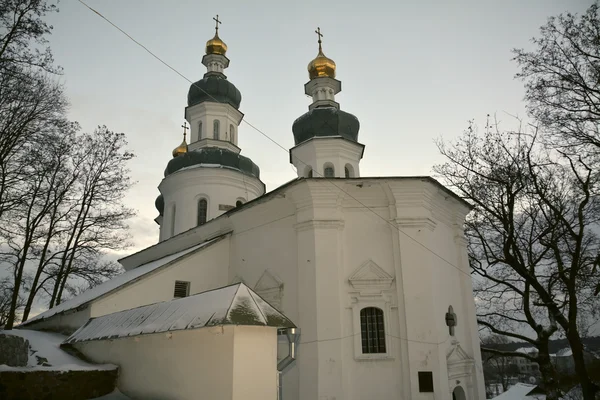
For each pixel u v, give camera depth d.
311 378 15.11
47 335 16.97
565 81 14.84
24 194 18.00
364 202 17.44
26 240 21.97
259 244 19.08
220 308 9.58
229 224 20.92
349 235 17.03
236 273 19.75
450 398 15.71
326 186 16.92
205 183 26.80
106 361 13.83
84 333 15.23
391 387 15.19
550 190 17.11
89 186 26.42
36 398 11.67
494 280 18.75
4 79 14.75
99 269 26.72
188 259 19.41
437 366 15.19
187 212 26.48
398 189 17.05
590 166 15.26
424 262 16.39
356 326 15.82
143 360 12.12
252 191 27.97
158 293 18.34
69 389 12.19
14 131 16.23
